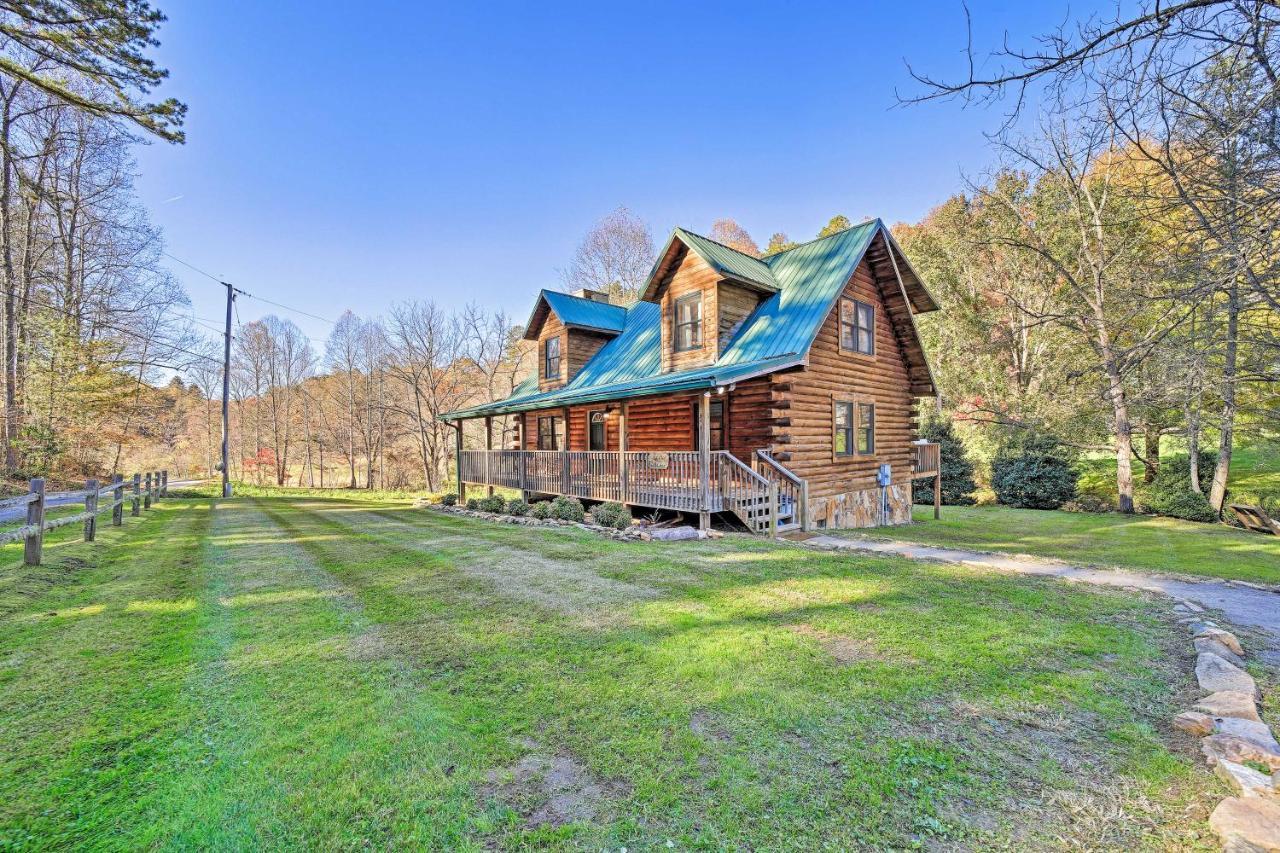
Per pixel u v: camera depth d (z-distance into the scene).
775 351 11.13
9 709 3.23
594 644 4.32
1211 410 16.11
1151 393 13.38
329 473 44.31
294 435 43.91
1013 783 2.61
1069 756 2.85
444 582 6.30
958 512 18.33
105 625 4.76
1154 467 19.73
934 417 24.34
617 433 15.33
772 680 3.67
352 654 4.13
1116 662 4.07
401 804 2.43
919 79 5.69
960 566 7.14
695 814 2.37
